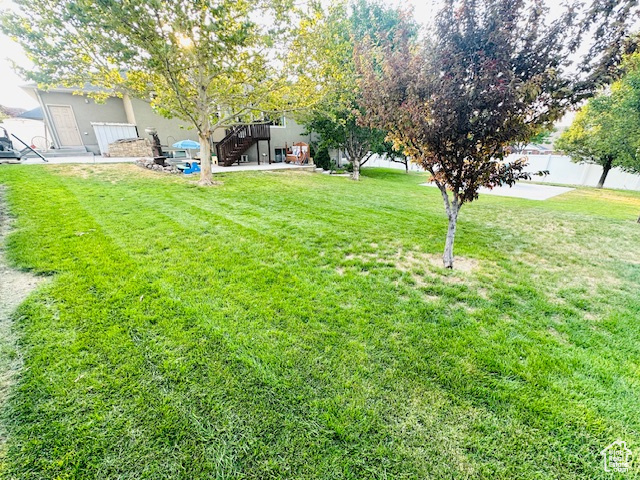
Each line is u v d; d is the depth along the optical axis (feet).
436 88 10.34
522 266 13.39
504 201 31.45
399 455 5.04
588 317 9.39
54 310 8.44
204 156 28.66
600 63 8.78
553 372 6.93
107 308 8.66
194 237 14.87
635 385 6.61
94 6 17.97
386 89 11.51
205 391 6.11
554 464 4.97
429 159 11.94
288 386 6.31
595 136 45.32
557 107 9.30
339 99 31.32
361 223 19.01
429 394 6.24
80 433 5.17
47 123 42.68
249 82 26.48
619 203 33.91
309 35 24.43
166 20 19.51
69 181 24.80
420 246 15.37
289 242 14.96
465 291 10.82
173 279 10.58
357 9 39.73
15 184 21.81
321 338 7.86
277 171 42.88
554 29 9.04
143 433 5.23
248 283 10.63
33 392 5.88
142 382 6.23
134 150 40.91
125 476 4.62
